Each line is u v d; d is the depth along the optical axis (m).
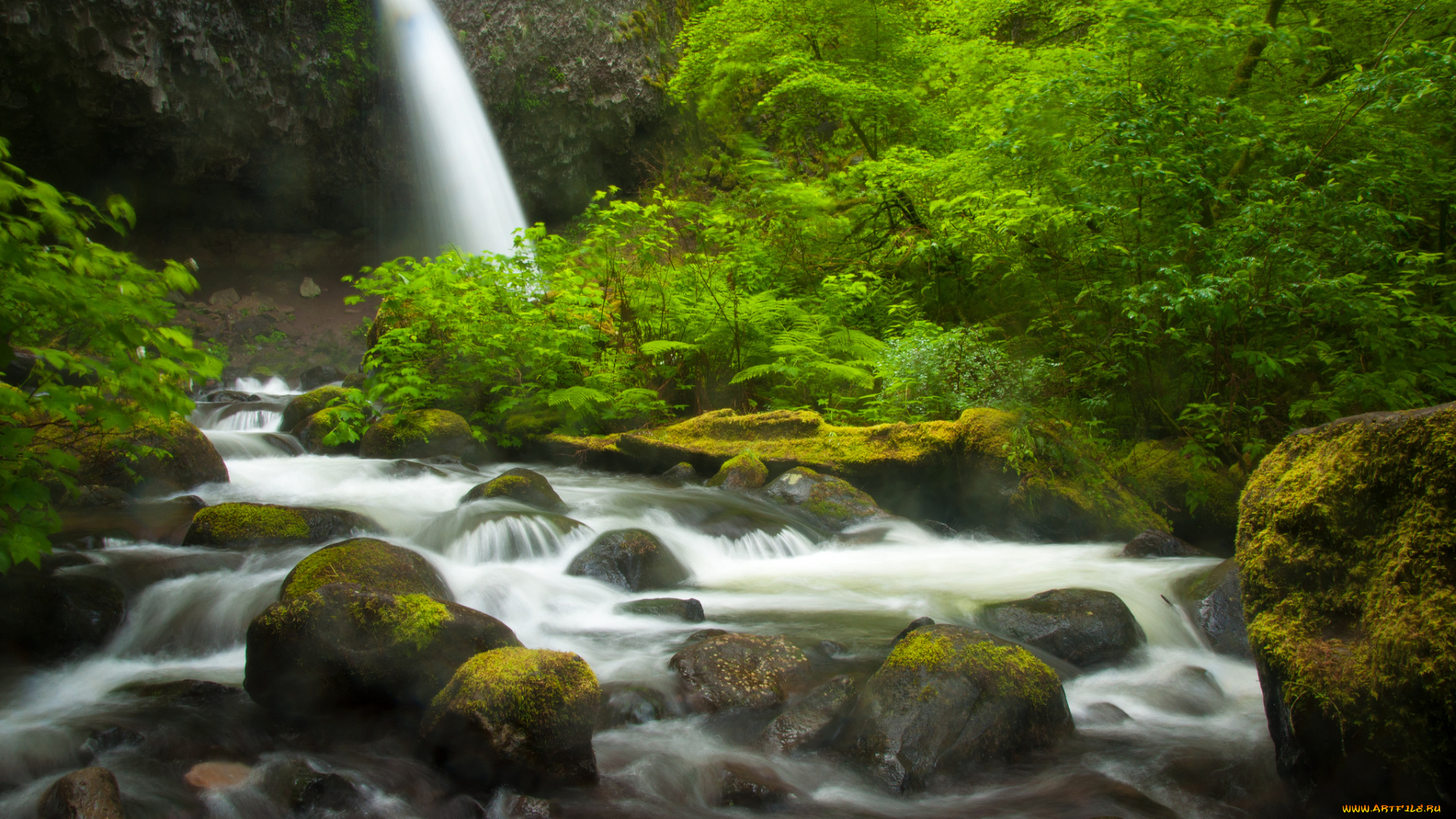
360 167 19.98
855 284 10.95
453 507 7.92
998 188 9.61
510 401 10.46
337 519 6.45
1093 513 7.28
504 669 3.48
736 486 8.49
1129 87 7.93
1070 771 3.57
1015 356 9.25
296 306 19.88
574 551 6.45
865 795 3.42
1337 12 9.62
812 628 5.20
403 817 3.22
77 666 4.48
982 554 7.18
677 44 20.88
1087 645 4.71
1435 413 2.78
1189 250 7.39
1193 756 3.69
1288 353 7.43
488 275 10.59
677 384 11.10
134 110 15.67
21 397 3.53
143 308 3.48
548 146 20.38
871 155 14.66
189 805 3.23
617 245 11.11
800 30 15.27
